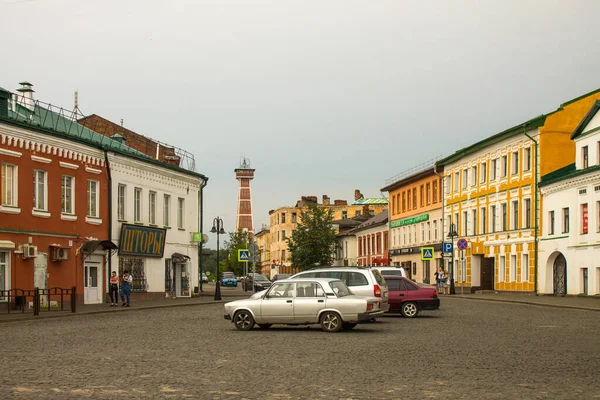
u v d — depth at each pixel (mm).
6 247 34062
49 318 29844
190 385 11828
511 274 58156
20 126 35500
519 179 56969
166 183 51562
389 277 29875
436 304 29500
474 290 65062
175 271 53719
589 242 46156
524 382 12211
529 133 54906
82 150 41000
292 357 15594
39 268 36875
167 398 10672
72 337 20500
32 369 13703
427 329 23328
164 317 30188
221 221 50406
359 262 108188
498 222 60844
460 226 69312
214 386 11719
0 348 17500
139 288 47719
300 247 94125
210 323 26328
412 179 82812
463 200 68625
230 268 144500
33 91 44562
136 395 10922
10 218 34781
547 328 23734
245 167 160500
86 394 11008
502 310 34906
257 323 22922
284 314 22609
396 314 31734
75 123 48375
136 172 47312
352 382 12133
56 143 38469
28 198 36219
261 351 16766
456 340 19531
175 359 15227
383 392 11172
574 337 20438
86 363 14578
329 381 12234
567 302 41062
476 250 65062
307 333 21828
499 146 60750
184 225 54438
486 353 16406
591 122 47500
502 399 10625
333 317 22312
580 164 48906
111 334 21531
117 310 35438
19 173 35594
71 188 40188
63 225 39094
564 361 14984
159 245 49875
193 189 56156
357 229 108062
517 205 58031
